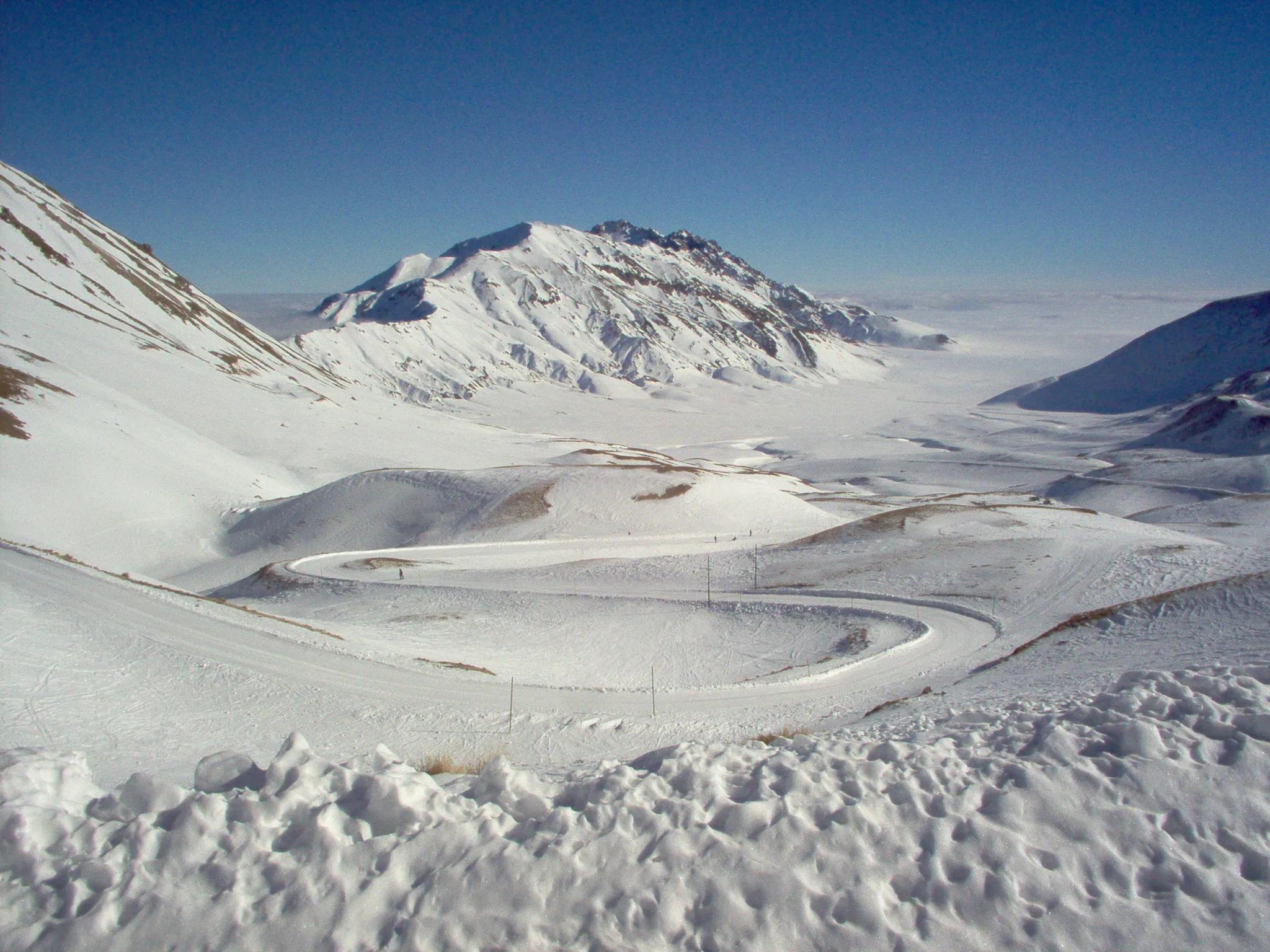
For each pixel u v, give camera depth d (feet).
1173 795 22.03
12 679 56.59
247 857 19.92
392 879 19.49
